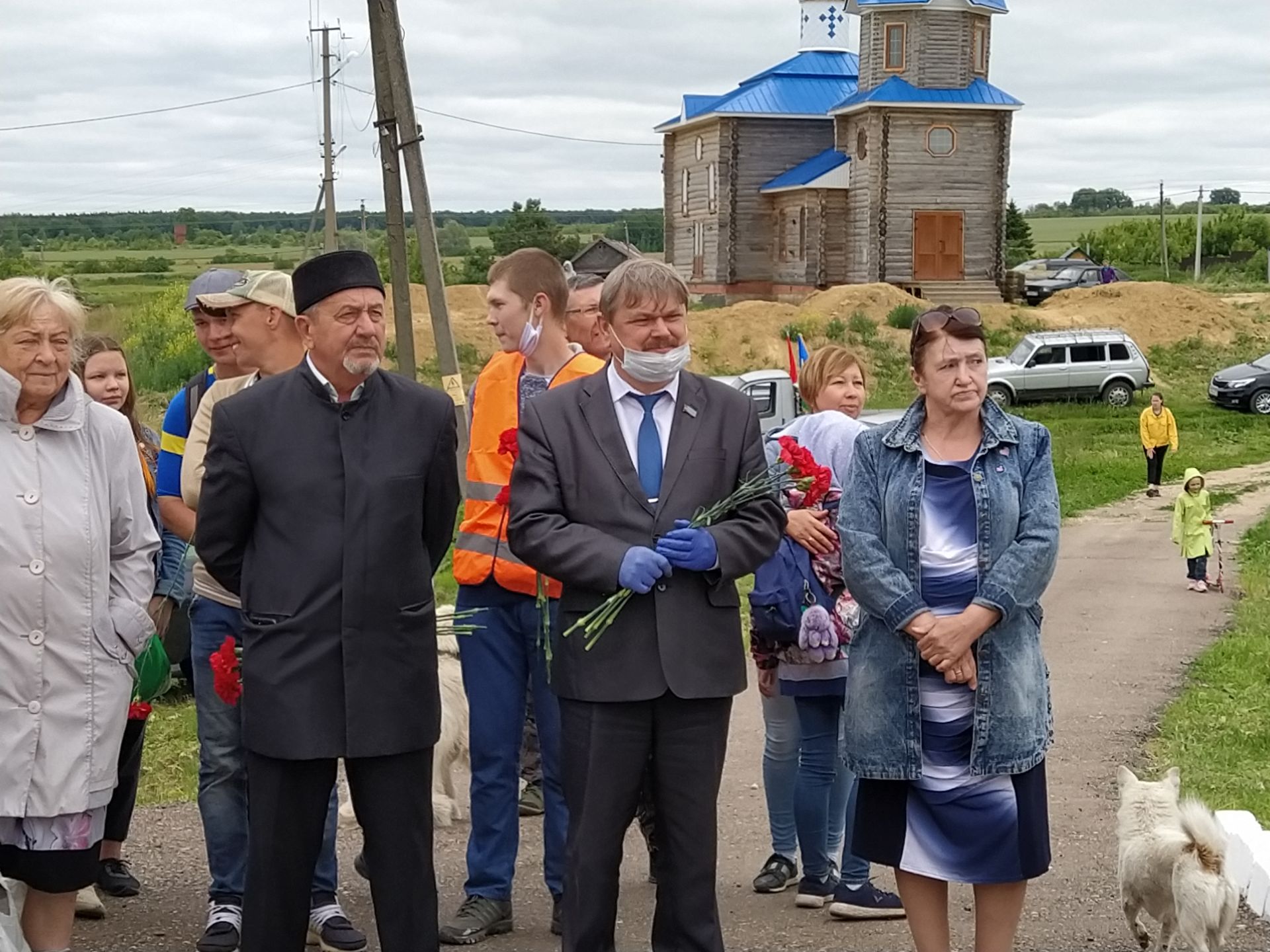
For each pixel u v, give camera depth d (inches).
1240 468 1119.0
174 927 226.7
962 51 1865.2
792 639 217.5
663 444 188.5
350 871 253.6
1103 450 1203.9
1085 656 448.1
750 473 189.0
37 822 181.9
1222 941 203.8
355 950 210.8
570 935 185.0
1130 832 216.4
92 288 2237.9
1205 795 288.4
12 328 179.5
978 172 1877.5
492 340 1535.4
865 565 182.9
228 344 221.6
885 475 186.5
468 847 225.3
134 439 196.2
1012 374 1432.1
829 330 1587.1
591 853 183.8
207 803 212.5
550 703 219.8
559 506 186.2
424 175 503.8
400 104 502.3
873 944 214.8
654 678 180.9
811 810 225.0
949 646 176.4
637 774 184.7
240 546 182.7
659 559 178.5
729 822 276.4
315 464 178.7
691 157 2159.2
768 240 2059.5
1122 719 357.7
